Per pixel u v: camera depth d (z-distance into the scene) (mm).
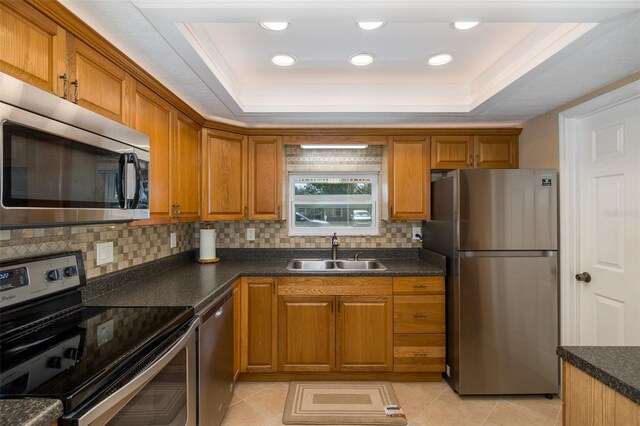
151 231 2350
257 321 2564
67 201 1126
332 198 3322
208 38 1740
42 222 1027
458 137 2912
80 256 1590
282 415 2186
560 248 2357
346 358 2566
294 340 2568
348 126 2865
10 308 1246
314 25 1658
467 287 2359
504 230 2361
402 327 2562
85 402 896
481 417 2172
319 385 2555
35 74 1106
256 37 1775
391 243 3219
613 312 2053
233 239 3166
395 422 2111
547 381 2369
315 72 2256
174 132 2117
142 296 1781
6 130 905
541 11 1278
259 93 2484
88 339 1212
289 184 3295
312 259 3127
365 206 3312
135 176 1466
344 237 3217
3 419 740
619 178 2012
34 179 1000
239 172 2818
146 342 1186
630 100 1923
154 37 1446
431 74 2311
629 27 1383
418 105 2484
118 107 1550
